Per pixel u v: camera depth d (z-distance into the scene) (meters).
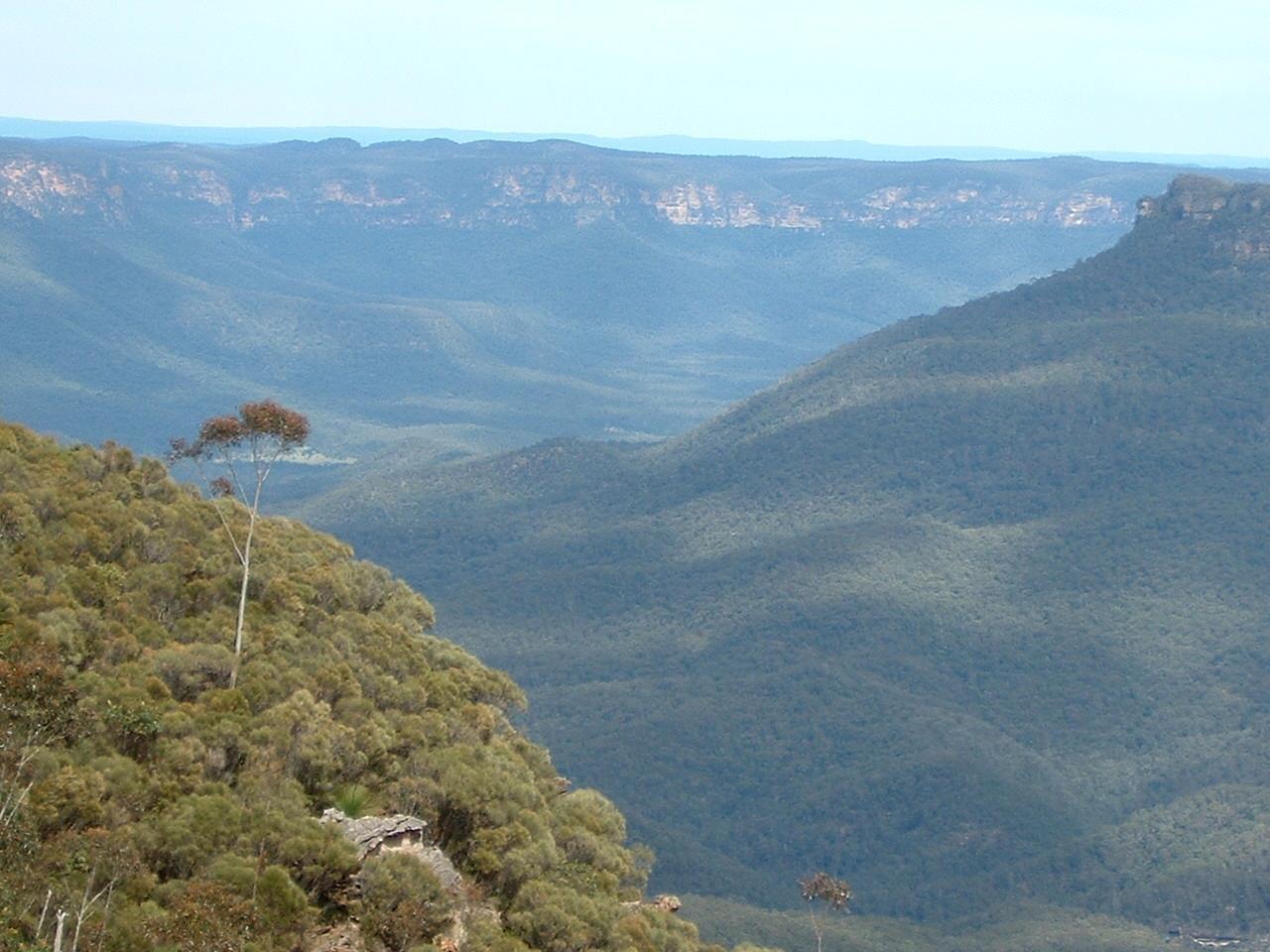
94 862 46.72
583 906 56.06
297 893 48.44
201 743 54.94
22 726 50.09
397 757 60.75
